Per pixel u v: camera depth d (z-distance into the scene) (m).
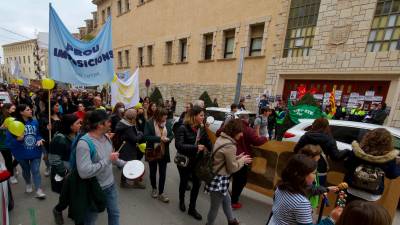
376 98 8.24
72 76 4.98
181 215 3.39
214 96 14.23
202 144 3.32
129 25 22.55
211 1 14.26
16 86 20.28
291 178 1.70
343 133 4.34
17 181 4.19
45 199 3.60
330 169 3.42
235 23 12.84
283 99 10.92
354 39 8.48
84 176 1.97
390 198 3.03
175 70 17.38
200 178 2.68
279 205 1.73
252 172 4.14
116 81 6.94
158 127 3.66
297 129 4.96
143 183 4.51
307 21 9.82
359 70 8.37
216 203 2.69
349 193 2.60
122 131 3.90
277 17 10.85
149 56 20.45
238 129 2.54
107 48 5.41
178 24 16.81
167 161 3.73
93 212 2.17
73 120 2.62
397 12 7.59
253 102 11.91
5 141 3.48
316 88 9.82
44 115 4.34
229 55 13.78
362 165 2.46
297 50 10.24
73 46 4.94
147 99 6.63
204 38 15.05
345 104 8.98
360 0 8.26
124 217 3.27
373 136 2.39
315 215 3.51
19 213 3.19
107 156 2.21
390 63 7.70
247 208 3.77
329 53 9.12
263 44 11.48
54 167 2.50
